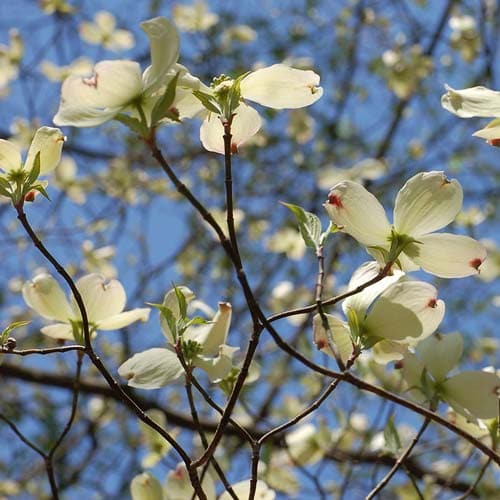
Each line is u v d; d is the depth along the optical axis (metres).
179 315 0.83
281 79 0.76
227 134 0.74
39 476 2.11
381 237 0.77
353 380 0.74
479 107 0.77
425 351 0.86
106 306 0.86
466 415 0.85
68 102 0.72
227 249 0.72
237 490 0.87
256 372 0.93
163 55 0.72
